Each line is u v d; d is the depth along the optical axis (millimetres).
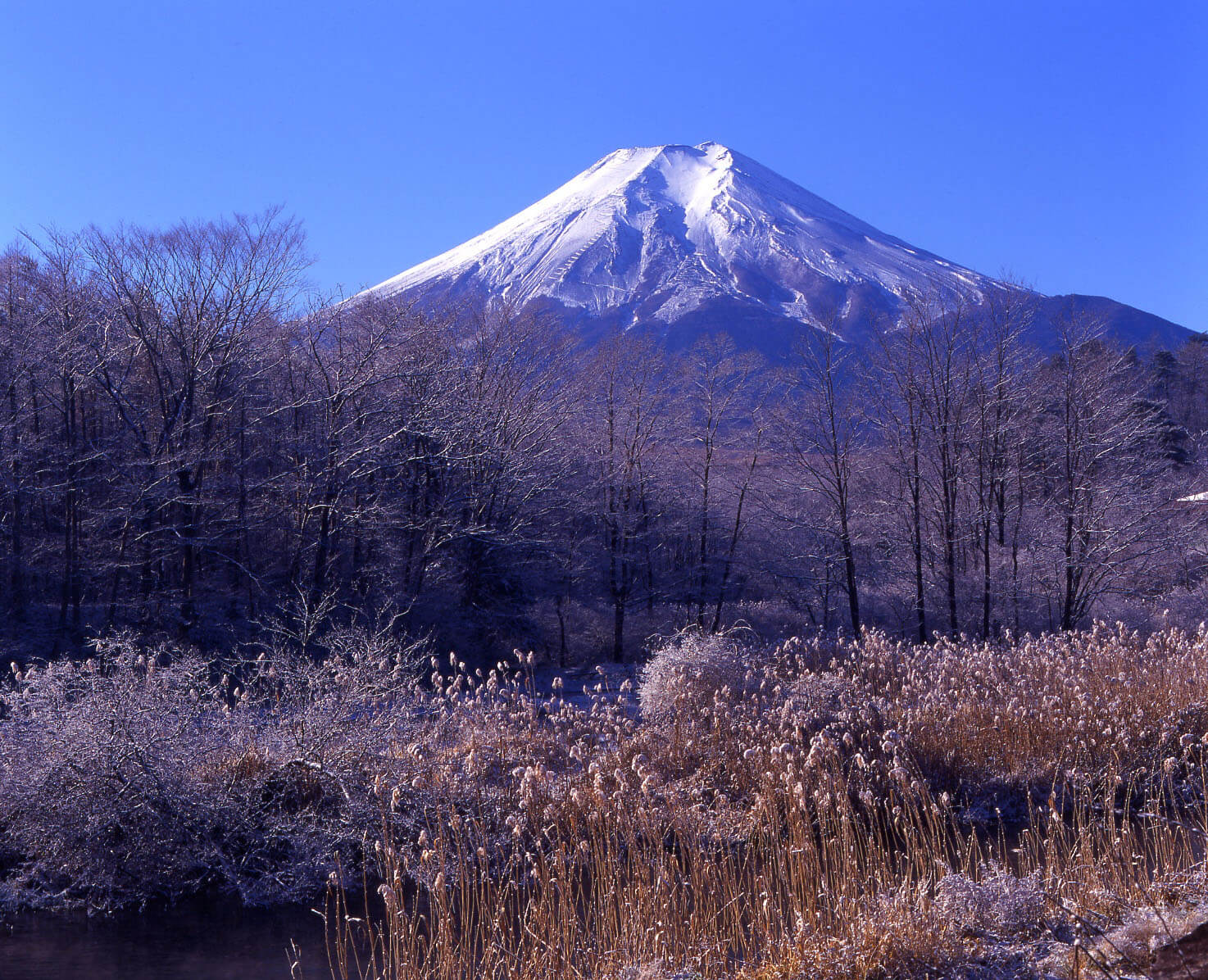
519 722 13266
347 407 30719
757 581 40000
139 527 26969
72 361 27422
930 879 7672
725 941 7203
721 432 39406
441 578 30516
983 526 33969
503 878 9500
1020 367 33469
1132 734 12477
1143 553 31297
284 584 29000
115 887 10312
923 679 14648
